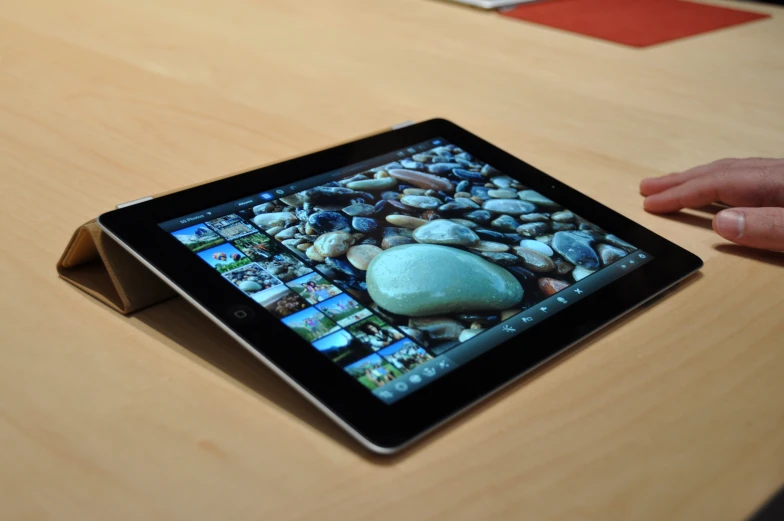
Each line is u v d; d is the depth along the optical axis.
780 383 0.48
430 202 0.55
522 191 0.58
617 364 0.48
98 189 0.60
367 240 0.51
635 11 1.05
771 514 0.43
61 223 0.56
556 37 0.93
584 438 0.44
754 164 0.62
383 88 0.77
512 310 0.49
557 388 0.47
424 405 0.44
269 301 0.47
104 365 0.47
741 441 0.45
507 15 1.00
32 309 0.50
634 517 0.41
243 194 0.53
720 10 1.08
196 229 0.50
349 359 0.45
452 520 0.41
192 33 0.86
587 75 0.83
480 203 0.56
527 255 0.52
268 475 0.42
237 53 0.82
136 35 0.85
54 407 0.44
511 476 0.42
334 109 0.73
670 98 0.79
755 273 0.56
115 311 0.50
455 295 0.49
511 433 0.44
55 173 0.61
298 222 0.52
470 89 0.78
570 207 0.57
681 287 0.54
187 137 0.67
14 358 0.47
